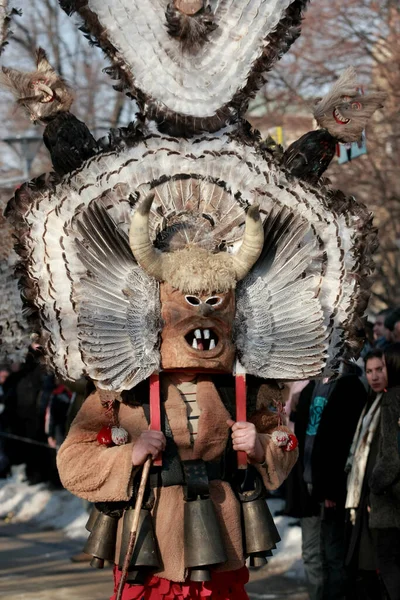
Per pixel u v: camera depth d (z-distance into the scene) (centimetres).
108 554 372
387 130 1193
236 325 372
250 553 372
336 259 386
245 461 370
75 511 1034
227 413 375
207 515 359
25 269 367
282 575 729
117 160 379
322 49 1207
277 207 382
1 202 405
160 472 365
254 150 387
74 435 373
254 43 388
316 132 393
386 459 531
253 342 374
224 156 385
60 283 368
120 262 370
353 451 579
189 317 360
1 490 1170
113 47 377
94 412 376
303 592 679
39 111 379
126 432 369
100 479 362
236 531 369
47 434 1076
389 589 533
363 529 555
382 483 530
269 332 376
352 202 389
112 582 746
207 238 376
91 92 1567
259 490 376
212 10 388
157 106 379
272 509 891
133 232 355
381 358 556
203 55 385
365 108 392
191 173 383
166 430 367
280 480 379
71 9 373
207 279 359
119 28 377
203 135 386
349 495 563
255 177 385
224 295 364
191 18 377
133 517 361
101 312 366
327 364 387
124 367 365
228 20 388
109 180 377
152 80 379
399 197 1208
